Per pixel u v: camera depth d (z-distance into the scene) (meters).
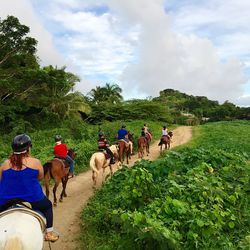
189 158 11.80
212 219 7.30
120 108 56.78
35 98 39.56
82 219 10.23
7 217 4.90
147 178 8.97
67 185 15.38
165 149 27.97
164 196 8.78
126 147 19.84
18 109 37.09
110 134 33.09
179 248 6.43
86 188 14.91
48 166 11.70
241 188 9.88
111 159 15.59
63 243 8.66
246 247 6.61
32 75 35.47
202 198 8.09
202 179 9.13
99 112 55.19
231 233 7.76
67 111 44.09
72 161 13.37
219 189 8.56
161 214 7.62
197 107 119.56
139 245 7.11
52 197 13.32
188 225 7.25
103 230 8.97
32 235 4.70
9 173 5.32
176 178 9.89
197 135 38.66
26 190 5.34
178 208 7.41
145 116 56.66
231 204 8.77
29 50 37.53
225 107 106.56
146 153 27.20
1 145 25.94
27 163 5.40
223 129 42.38
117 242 7.82
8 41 36.09
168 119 58.59
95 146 24.53
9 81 34.72
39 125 39.81
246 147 22.86
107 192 12.16
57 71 40.97
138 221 6.76
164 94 147.75
